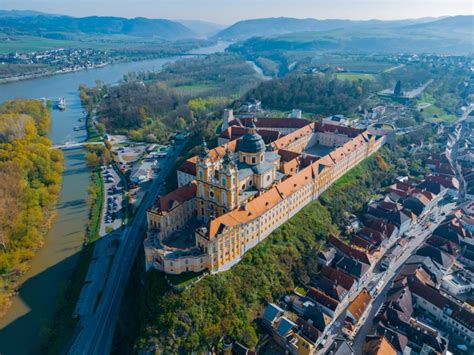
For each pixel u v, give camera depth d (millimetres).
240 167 186500
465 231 194500
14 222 190875
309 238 183750
